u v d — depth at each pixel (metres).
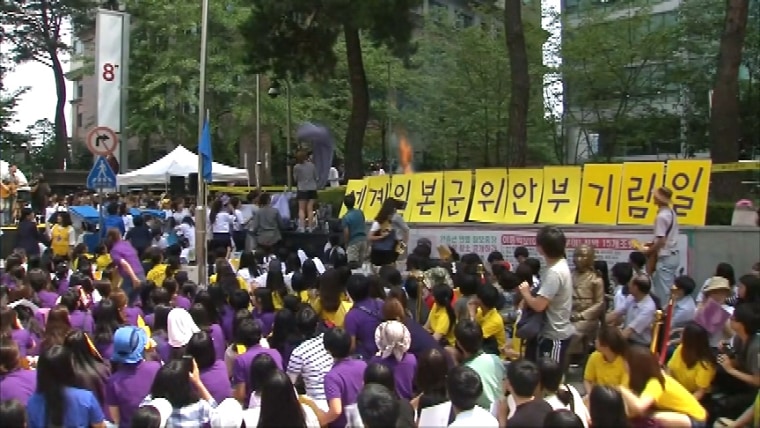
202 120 16.22
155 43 39.50
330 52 22.28
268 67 22.28
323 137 22.31
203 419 5.39
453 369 5.05
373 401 4.50
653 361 5.70
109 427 5.95
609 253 12.80
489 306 8.12
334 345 5.91
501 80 34.22
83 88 59.06
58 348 5.43
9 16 44.25
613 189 13.24
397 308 6.86
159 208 24.17
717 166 14.15
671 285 10.55
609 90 32.75
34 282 9.88
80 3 44.34
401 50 21.56
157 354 7.29
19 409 4.68
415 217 15.83
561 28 33.78
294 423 4.83
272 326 8.09
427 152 39.44
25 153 48.00
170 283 9.30
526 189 14.35
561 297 7.25
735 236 11.81
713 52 29.98
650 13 32.97
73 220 20.34
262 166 38.12
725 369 6.98
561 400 5.30
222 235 18.45
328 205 19.52
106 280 9.93
